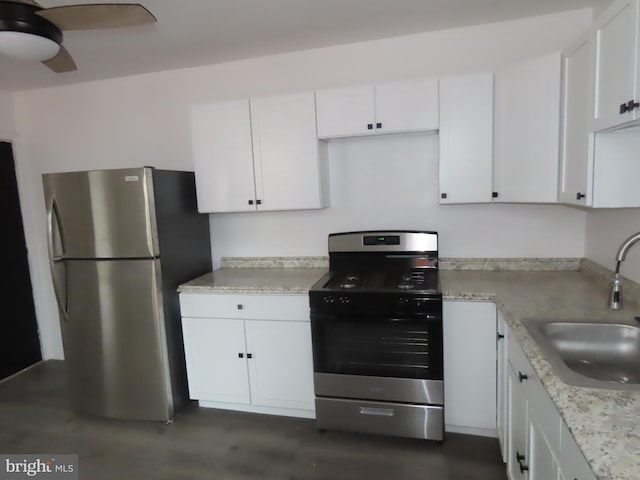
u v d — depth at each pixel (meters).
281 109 2.66
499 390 2.19
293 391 2.63
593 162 1.69
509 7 2.34
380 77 2.79
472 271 2.76
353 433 2.51
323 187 2.80
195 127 2.84
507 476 2.04
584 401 1.07
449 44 2.65
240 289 2.60
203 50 2.80
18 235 3.64
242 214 3.20
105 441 2.54
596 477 0.81
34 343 3.79
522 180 2.24
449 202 2.49
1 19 1.54
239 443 2.46
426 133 2.67
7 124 3.56
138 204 2.50
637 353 1.60
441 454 2.26
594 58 1.64
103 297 2.64
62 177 2.58
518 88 2.22
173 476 2.21
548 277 2.52
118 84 3.35
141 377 2.67
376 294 2.25
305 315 2.52
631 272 2.01
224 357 2.72
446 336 2.30
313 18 2.36
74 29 1.73
